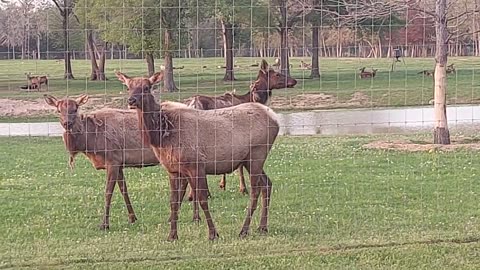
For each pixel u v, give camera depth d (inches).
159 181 564.1
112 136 438.6
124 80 390.3
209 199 495.8
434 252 354.0
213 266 335.0
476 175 571.5
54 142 875.4
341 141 821.2
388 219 422.6
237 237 388.8
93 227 419.2
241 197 503.5
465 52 1237.1
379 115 1034.1
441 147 746.2
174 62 1542.8
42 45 981.8
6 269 330.6
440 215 431.8
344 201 475.2
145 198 500.4
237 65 1460.4
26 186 554.9
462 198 481.7
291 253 353.7
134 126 446.3
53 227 418.0
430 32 1259.8
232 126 397.4
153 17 1205.7
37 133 948.6
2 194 520.4
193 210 442.0
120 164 438.6
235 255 352.5
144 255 350.9
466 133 896.3
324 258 345.1
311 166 627.8
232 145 394.9
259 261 341.1
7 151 786.8
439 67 784.9
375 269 330.0
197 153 387.2
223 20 1339.8
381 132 919.0
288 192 505.0
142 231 409.4
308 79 1257.4
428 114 1028.5
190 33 1285.7
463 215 431.8
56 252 358.0
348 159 669.9
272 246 365.7
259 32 1480.1
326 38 1469.0
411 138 846.5
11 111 1058.7
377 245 366.3
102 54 1280.8
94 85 1168.8
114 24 1206.9
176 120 387.2
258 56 1545.3
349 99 1115.9
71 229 413.1
